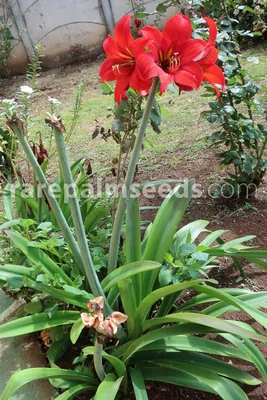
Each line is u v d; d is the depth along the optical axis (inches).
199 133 143.9
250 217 97.7
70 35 255.4
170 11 240.1
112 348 61.9
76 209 51.5
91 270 54.7
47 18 249.9
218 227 96.1
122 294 55.2
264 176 113.4
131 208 62.4
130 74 44.4
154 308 70.1
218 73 44.9
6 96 223.1
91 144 150.1
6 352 70.2
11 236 61.3
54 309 59.9
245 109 150.3
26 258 73.2
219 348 54.7
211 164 123.5
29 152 51.7
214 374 51.8
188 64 40.8
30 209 85.6
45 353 69.2
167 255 60.3
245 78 96.2
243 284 79.0
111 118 166.4
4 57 249.4
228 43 85.6
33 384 63.9
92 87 210.1
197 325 54.2
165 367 56.8
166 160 130.6
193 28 81.6
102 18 252.8
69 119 173.6
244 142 97.0
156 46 41.1
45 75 247.0
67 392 54.0
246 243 89.1
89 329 66.2
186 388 60.8
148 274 62.1
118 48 43.4
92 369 61.8
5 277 61.2
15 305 79.4
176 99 176.7
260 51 204.4
